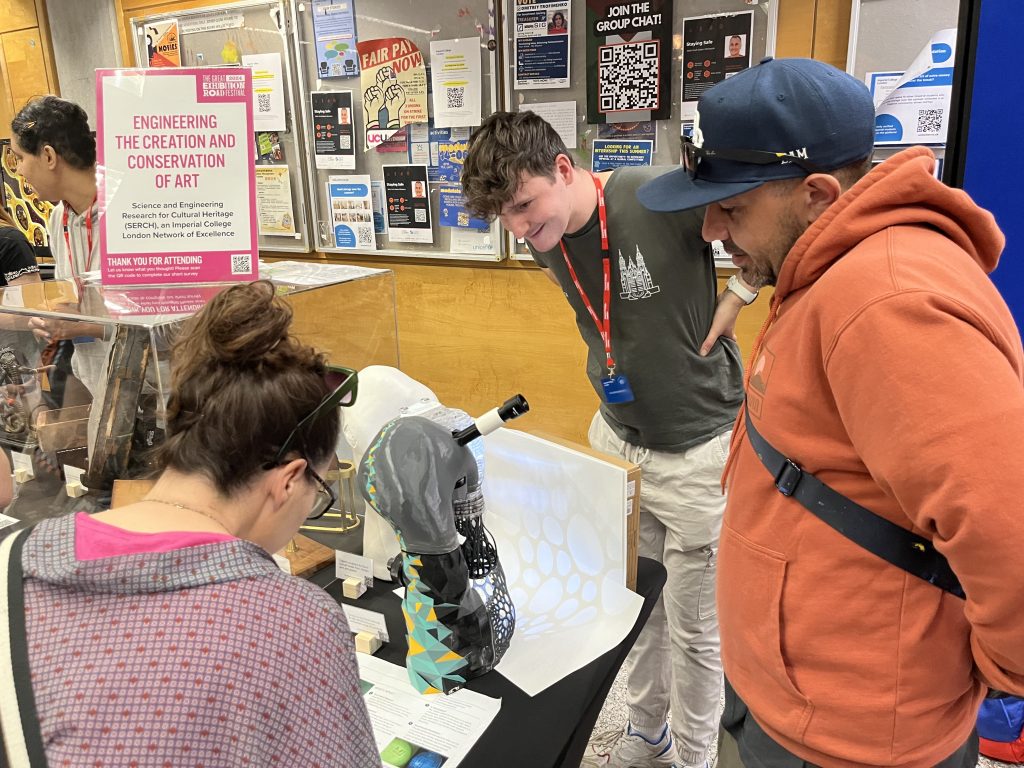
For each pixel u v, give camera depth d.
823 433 0.83
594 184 1.55
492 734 0.96
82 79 3.89
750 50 2.37
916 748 0.85
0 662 0.56
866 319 0.72
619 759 1.78
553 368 3.00
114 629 0.57
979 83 1.69
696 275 1.51
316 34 3.13
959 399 0.66
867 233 0.79
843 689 0.85
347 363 1.60
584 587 1.22
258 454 0.68
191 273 1.42
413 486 0.95
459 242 3.04
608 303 1.57
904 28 2.15
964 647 0.82
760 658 0.94
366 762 0.67
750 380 0.96
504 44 2.75
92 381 1.32
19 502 1.45
